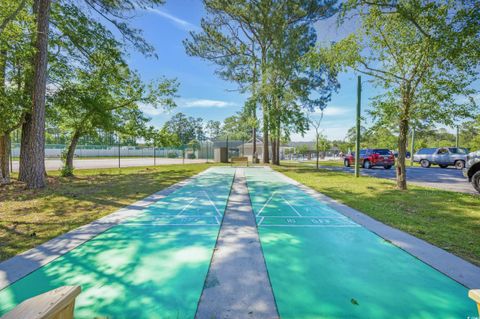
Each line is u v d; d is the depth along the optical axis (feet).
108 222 15.53
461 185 32.58
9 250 11.10
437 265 9.72
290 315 6.81
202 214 17.56
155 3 34.45
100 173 46.57
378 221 15.78
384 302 7.39
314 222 15.62
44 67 28.73
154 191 26.73
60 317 4.06
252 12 57.93
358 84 38.99
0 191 26.45
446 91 23.43
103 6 34.06
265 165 70.54
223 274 9.02
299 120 56.24
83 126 42.91
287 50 55.31
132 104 47.52
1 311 7.06
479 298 4.44
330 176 41.78
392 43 26.25
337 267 9.59
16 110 28.86
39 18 28.17
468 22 20.39
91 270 9.30
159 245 11.78
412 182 35.22
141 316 6.74
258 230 14.08
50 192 25.86
